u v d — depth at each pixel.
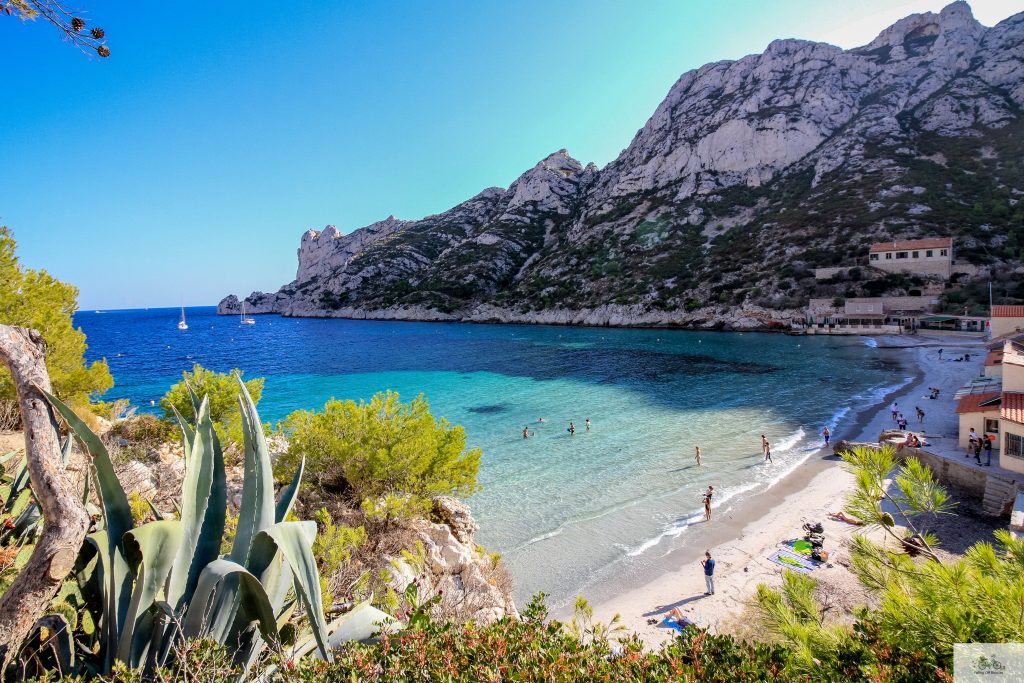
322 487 15.91
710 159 154.12
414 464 16.03
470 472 17.33
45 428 3.66
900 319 81.38
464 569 12.58
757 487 25.08
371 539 12.61
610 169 194.50
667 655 4.43
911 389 45.53
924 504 4.88
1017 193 96.62
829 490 23.86
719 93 173.75
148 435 17.67
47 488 3.49
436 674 3.56
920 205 101.94
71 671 4.03
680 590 16.55
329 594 6.50
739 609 15.03
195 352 94.44
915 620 3.99
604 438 34.62
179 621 3.92
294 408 46.06
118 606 4.29
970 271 83.88
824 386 48.72
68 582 5.16
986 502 20.25
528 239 179.50
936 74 141.88
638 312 110.56
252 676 4.19
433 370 66.19
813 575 16.28
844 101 149.00
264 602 4.38
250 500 4.88
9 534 5.78
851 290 89.75
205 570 4.11
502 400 47.16
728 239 122.31
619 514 22.72
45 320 16.27
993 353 37.69
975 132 120.19
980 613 3.83
